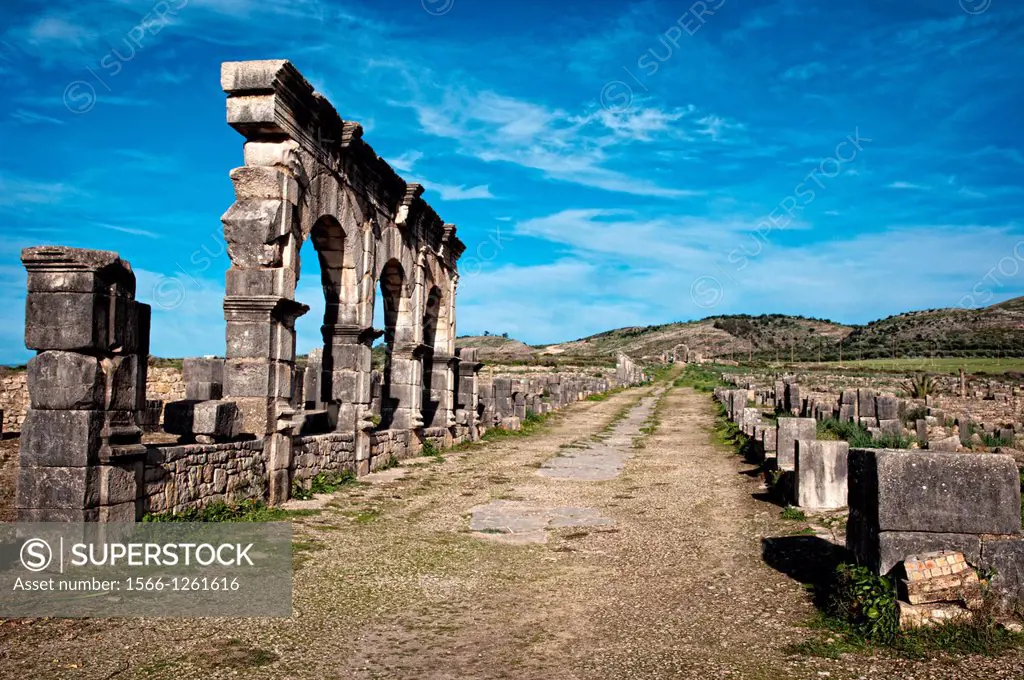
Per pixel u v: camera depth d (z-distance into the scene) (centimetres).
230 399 1263
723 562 951
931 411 2953
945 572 648
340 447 1600
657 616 744
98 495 869
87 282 861
